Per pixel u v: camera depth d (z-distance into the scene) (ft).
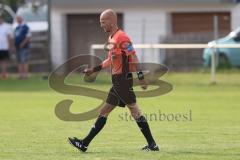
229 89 271.49
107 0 390.63
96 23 395.96
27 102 230.07
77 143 122.93
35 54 372.79
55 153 122.93
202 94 252.83
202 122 172.04
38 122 174.19
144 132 123.54
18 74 340.80
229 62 334.24
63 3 391.24
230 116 185.88
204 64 331.57
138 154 120.57
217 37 344.69
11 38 318.45
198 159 115.24
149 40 389.80
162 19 386.73
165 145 132.98
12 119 181.68
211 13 383.45
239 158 116.47
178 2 383.45
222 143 135.54
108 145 133.39
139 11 390.21
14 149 128.57
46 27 379.35
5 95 256.93
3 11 367.45
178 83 290.97
